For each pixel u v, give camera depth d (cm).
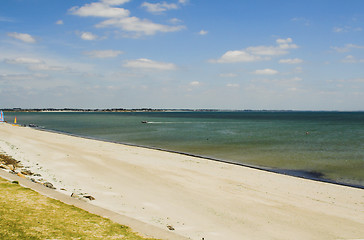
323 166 3331
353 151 4425
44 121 14062
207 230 1448
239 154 4131
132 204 1767
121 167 2905
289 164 3444
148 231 1141
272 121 15000
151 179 2480
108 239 1019
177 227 1438
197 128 9438
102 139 5978
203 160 3531
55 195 1541
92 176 2502
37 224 1092
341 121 15075
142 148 4494
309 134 7194
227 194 2123
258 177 2698
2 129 6988
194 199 1977
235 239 1366
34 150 3772
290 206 1914
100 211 1351
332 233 1514
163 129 8956
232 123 12825
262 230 1515
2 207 1217
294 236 1460
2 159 2845
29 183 1738
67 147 4172
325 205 1961
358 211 1867
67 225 1114
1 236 959
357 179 2775
